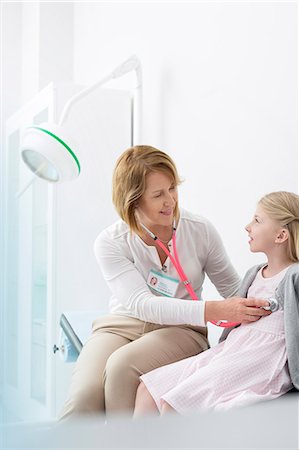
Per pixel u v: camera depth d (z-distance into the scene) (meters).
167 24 2.18
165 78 2.19
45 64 3.09
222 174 1.81
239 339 1.12
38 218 2.38
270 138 1.58
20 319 2.31
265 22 1.61
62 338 1.91
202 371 1.04
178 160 2.09
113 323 1.40
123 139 2.46
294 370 1.03
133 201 1.30
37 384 2.24
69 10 3.15
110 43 2.71
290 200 1.18
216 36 1.85
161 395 1.07
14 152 2.40
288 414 0.34
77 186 2.37
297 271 1.10
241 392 0.99
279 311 1.11
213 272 1.45
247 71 1.69
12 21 3.05
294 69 1.49
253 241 1.21
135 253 1.37
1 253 2.34
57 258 2.32
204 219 1.43
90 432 0.28
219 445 0.31
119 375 1.16
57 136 1.64
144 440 0.29
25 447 0.28
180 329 1.31
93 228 2.38
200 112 1.94
